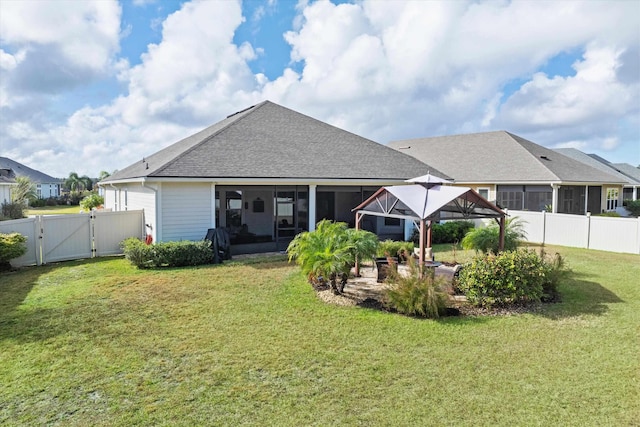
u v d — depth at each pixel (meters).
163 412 4.81
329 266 9.43
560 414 4.78
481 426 4.54
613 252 17.09
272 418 4.69
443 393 5.25
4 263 13.21
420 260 9.72
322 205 19.23
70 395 5.20
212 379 5.63
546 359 6.29
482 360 6.25
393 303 8.68
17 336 7.21
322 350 6.61
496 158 28.00
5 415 4.75
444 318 8.25
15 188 37.19
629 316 8.41
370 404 4.99
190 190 15.46
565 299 9.70
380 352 6.54
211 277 11.99
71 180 72.75
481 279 8.93
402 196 11.09
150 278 11.84
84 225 15.58
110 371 5.87
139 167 19.88
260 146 18.34
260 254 16.67
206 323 7.90
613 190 31.58
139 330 7.51
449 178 20.61
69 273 12.73
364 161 19.84
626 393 5.25
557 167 26.02
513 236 13.18
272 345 6.82
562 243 19.39
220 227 15.60
